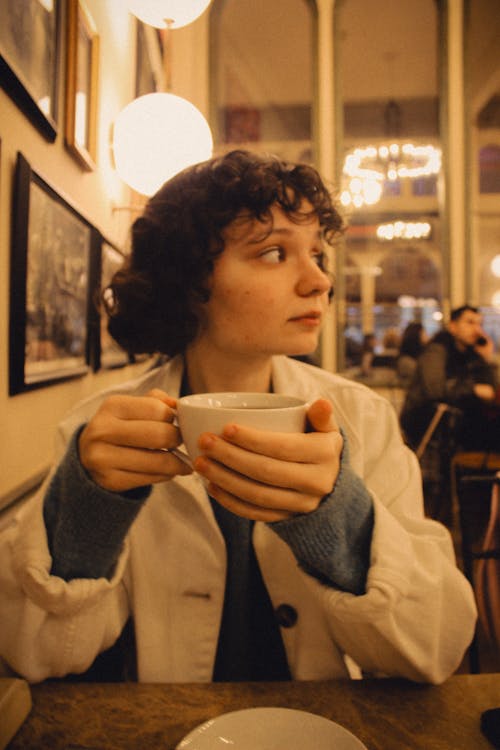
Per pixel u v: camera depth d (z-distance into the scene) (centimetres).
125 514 54
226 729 48
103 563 59
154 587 76
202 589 76
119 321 86
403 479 84
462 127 505
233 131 527
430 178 523
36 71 138
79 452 53
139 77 323
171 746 50
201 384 85
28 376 138
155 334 82
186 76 493
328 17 498
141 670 74
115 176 278
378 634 61
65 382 179
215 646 75
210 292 73
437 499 332
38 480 145
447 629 66
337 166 500
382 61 550
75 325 186
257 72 535
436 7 503
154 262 78
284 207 69
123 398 52
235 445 46
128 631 81
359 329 516
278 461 47
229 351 77
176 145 243
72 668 66
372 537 61
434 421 330
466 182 506
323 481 49
